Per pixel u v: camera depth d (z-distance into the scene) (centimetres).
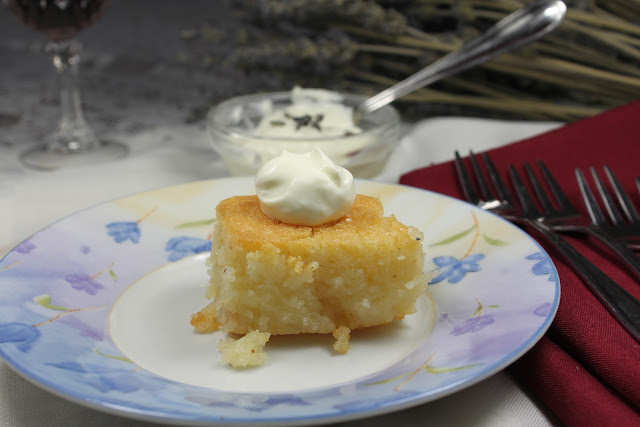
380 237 31
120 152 53
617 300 31
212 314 32
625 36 51
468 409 28
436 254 34
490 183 42
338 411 24
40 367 26
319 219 31
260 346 30
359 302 31
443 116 60
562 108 54
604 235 36
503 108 56
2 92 67
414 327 31
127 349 30
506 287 31
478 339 28
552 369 28
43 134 57
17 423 28
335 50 53
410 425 27
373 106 49
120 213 36
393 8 57
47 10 50
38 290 31
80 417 28
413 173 43
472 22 56
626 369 27
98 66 76
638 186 39
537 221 38
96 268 34
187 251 36
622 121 44
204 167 50
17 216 42
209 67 61
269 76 57
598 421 26
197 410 25
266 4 53
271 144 42
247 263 30
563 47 53
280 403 26
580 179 40
